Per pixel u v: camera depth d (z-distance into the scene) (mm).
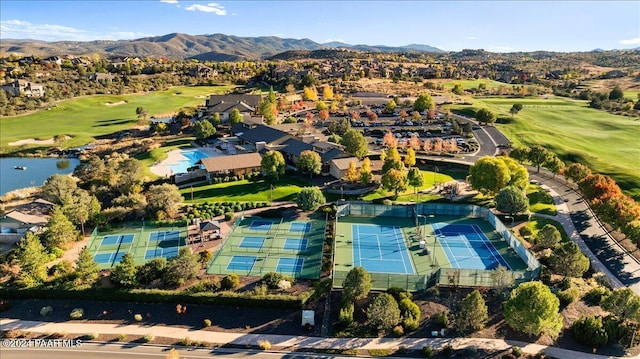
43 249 62562
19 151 138500
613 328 47688
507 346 47094
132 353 45875
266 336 48812
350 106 194500
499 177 85625
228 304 53500
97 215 76188
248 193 93750
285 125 147000
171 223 78312
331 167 105375
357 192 94000
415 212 80938
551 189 96500
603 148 133625
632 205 73188
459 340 47969
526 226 76062
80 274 57094
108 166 107062
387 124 160875
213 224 71375
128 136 154250
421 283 55812
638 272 63781
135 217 80000
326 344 47500
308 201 81312
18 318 51312
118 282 55906
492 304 53656
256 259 65875
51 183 85438
